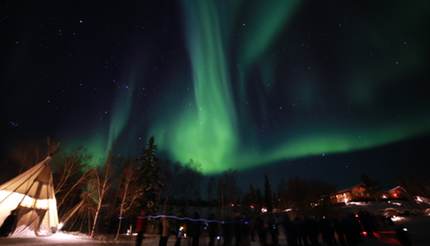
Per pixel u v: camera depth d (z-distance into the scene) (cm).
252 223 1487
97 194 2589
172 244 1784
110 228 3006
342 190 5497
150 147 3678
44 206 1888
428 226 2036
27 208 1791
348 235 1375
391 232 1291
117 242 1736
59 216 2819
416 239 1355
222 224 1424
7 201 1705
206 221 1339
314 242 1405
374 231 1370
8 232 1588
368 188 5409
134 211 3116
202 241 1892
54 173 2723
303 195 5256
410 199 4991
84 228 3014
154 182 3531
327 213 3269
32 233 1747
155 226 3241
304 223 1434
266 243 1422
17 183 1780
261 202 5691
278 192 5900
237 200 5488
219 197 5366
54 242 1441
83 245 1380
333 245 1409
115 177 2814
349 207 4125
